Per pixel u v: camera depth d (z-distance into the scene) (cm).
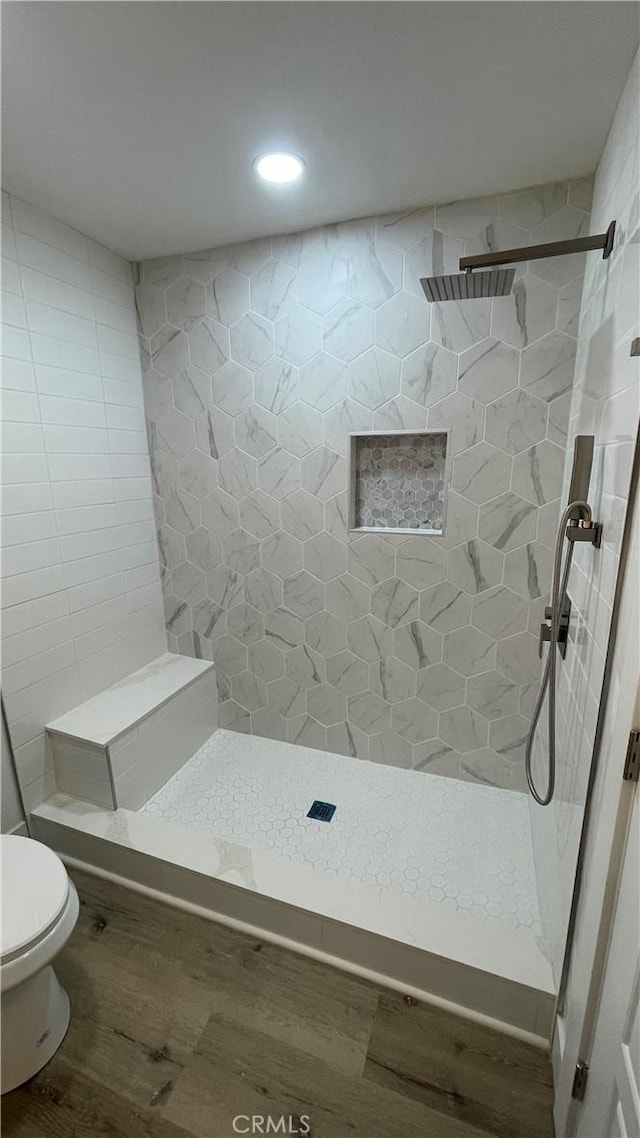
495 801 195
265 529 210
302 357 187
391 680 206
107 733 177
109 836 168
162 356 209
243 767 217
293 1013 129
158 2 88
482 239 156
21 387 162
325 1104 111
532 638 181
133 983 136
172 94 111
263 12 91
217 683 238
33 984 113
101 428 195
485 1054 120
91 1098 112
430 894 155
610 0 88
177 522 225
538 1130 106
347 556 199
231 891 151
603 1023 82
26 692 172
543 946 131
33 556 171
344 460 190
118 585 210
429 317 168
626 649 79
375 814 189
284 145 129
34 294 164
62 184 148
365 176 144
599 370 118
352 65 103
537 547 172
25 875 122
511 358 162
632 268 91
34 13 91
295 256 180
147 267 203
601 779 91
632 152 97
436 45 98
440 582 188
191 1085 114
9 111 115
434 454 184
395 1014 129
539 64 103
